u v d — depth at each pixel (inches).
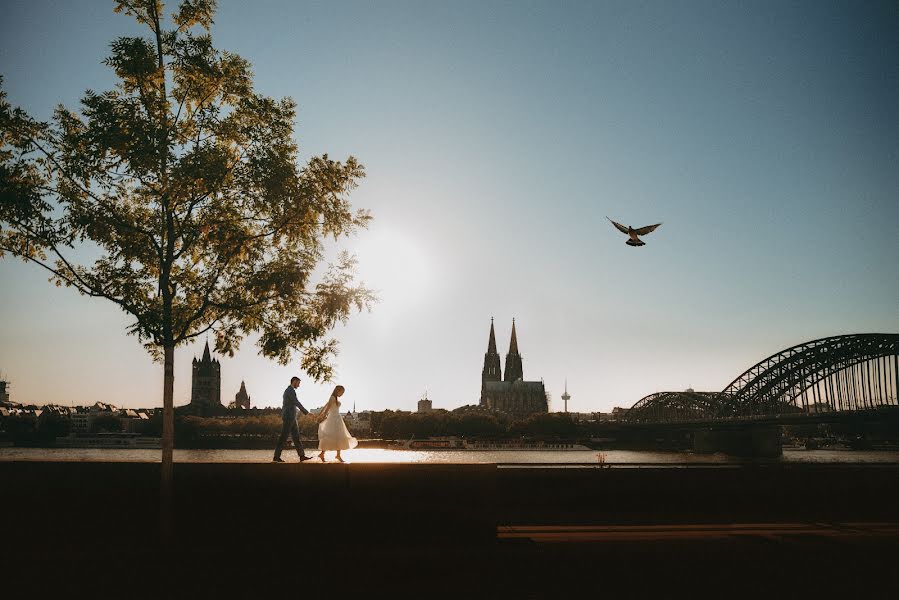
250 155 606.2
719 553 511.8
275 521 547.8
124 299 600.7
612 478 647.1
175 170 551.8
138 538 542.3
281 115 621.6
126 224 590.6
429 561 479.2
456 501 549.0
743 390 6707.7
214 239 587.2
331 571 454.6
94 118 567.2
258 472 556.7
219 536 545.0
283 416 704.4
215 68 613.3
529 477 636.7
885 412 4667.8
